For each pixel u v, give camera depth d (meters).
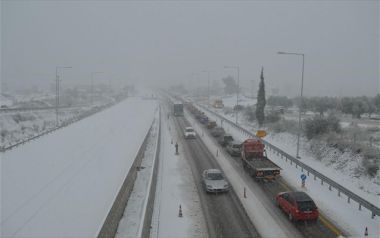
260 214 22.30
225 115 83.88
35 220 21.69
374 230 19.81
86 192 26.97
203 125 68.75
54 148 44.44
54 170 33.66
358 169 30.42
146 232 18.66
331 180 26.78
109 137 54.19
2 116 58.25
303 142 42.84
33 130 59.31
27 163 36.28
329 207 23.39
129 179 26.52
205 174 28.08
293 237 19.02
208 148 44.91
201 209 23.20
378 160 30.23
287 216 21.94
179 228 20.28
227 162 36.91
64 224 21.05
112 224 19.17
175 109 86.12
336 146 35.97
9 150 42.72
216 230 19.95
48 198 25.69
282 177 30.77
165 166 35.16
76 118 76.25
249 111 73.00
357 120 56.00
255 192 26.67
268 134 53.38
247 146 33.56
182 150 43.41
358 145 33.41
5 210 23.39
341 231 19.72
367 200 24.48
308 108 76.12
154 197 25.66
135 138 53.59
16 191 27.28
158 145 43.25
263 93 59.06
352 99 66.75
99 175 31.86
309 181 29.52
